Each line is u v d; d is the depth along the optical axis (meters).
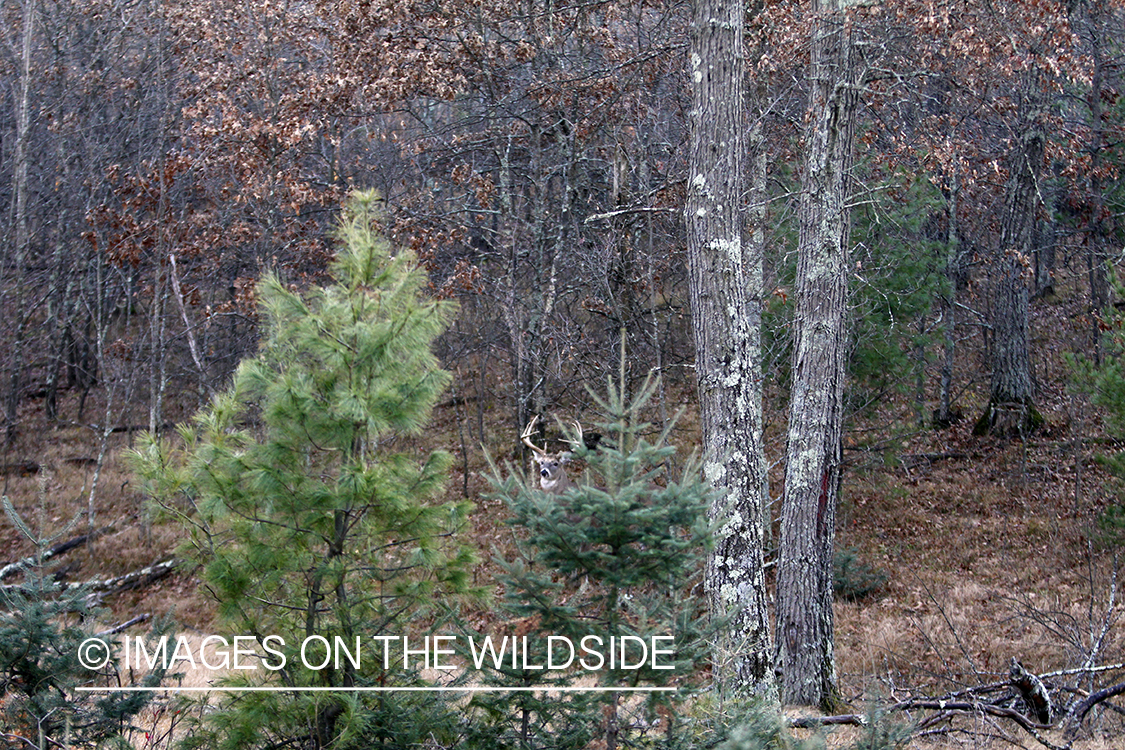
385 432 6.14
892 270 16.72
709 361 9.83
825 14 10.94
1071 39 12.95
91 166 23.33
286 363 6.32
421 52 18.28
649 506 5.50
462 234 20.02
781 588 10.60
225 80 20.64
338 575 5.93
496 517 17.80
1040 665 11.44
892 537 17.64
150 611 16.16
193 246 20.55
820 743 5.87
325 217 23.59
